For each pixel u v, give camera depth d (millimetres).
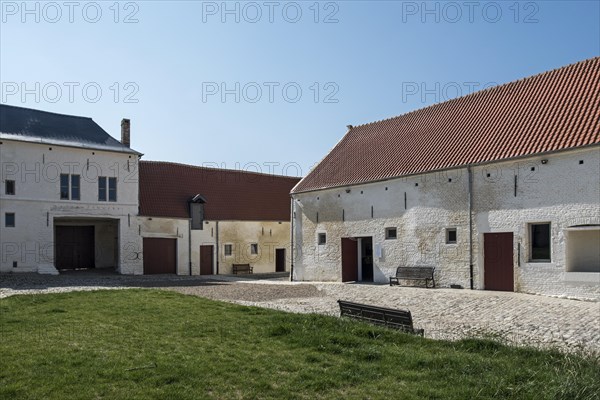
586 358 6895
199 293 17859
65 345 7809
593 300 14859
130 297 14062
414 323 12242
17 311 11438
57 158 26984
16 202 25625
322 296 17281
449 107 23078
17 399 5445
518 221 16875
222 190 35031
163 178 33062
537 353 7391
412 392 5789
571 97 17734
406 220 20500
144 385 5918
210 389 5871
